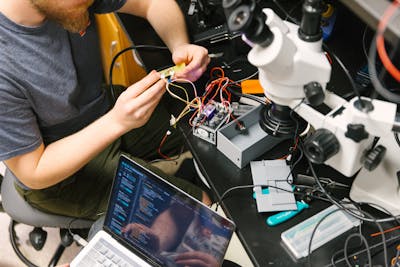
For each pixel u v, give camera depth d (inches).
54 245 64.7
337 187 34.9
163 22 46.9
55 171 40.5
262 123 31.4
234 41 44.3
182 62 41.1
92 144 40.6
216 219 32.4
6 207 47.6
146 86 38.4
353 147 26.2
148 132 53.9
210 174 36.7
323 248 31.8
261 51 23.5
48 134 46.4
